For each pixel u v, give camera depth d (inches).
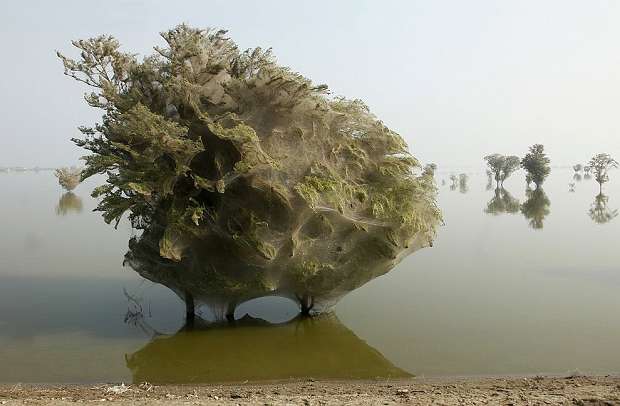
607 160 3592.5
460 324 666.8
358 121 722.8
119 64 649.6
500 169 4527.6
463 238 1525.6
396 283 934.4
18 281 959.0
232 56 687.7
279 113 666.8
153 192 643.5
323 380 482.3
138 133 598.2
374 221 702.5
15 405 340.2
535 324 657.6
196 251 678.5
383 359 542.9
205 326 694.5
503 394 374.9
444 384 446.0
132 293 872.3
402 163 732.7
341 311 750.5
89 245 1407.5
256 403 345.1
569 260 1138.7
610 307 733.3
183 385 466.0
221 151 656.4
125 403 347.6
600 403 319.0
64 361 545.0
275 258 665.6
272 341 631.2
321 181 646.5
